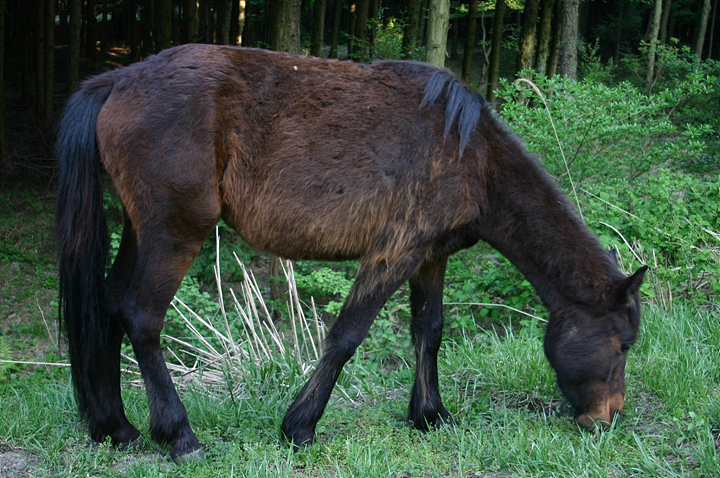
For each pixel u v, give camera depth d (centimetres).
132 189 273
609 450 273
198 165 268
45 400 373
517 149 306
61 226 279
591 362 290
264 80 281
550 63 1670
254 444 290
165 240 274
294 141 278
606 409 292
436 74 297
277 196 280
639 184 588
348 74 294
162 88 271
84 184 277
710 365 362
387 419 334
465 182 289
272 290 709
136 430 306
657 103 583
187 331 573
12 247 940
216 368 468
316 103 283
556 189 307
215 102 271
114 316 297
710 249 489
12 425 305
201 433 306
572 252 297
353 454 276
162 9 1273
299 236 286
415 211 283
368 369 458
